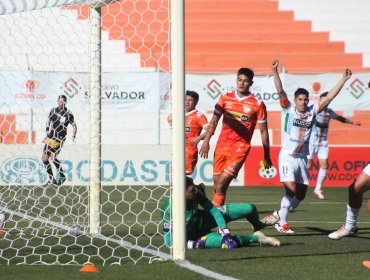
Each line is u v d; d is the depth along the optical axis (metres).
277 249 26.12
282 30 82.31
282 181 31.80
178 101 22.77
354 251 25.88
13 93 57.62
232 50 79.25
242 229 33.34
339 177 62.00
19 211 38.41
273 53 79.12
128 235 29.52
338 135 68.94
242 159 31.69
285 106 32.09
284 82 65.00
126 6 75.81
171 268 21.38
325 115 51.16
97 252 24.47
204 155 31.59
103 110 63.88
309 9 83.31
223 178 31.69
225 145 31.77
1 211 31.62
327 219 37.94
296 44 80.06
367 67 79.12
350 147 61.94
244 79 31.28
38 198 42.56
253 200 48.62
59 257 23.55
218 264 22.34
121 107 63.88
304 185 31.84
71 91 58.41
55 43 63.31
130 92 63.69
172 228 23.20
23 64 63.09
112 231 31.00
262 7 83.44
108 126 64.44
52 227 31.94
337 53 79.62
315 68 77.69
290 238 29.91
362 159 61.84
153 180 59.81
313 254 24.94
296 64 78.56
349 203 29.39
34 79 57.94
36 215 36.88
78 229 29.23
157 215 37.97
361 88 66.44
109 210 40.34
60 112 48.06
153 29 75.81
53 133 48.34
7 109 57.56
